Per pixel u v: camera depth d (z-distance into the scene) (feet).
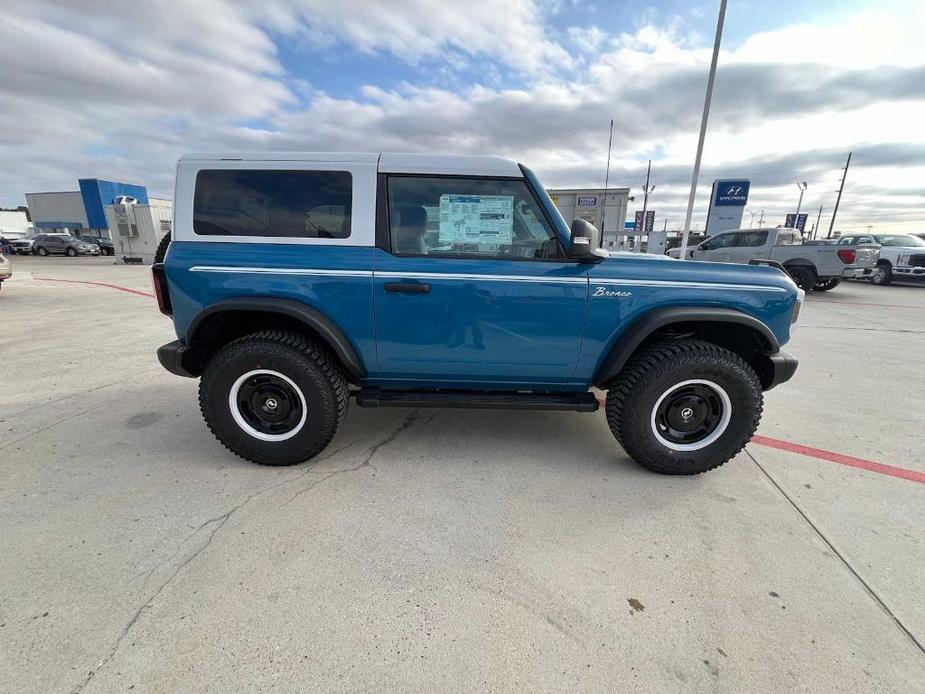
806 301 34.30
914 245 47.26
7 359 16.20
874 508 7.87
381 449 9.77
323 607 5.59
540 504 7.87
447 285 8.15
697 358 8.20
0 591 5.72
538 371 8.79
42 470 8.68
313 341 8.80
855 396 13.53
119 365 15.55
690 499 8.09
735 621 5.50
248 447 8.74
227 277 8.21
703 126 35.06
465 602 5.72
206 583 5.92
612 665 4.92
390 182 8.29
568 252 8.14
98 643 5.04
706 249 42.70
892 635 5.33
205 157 8.33
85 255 96.73
